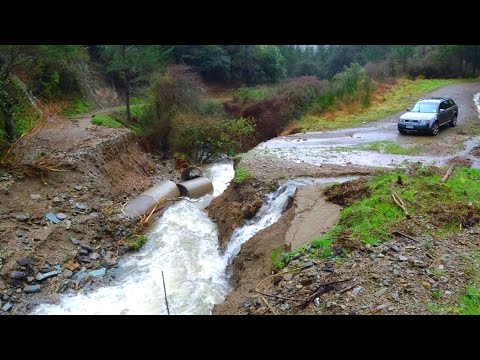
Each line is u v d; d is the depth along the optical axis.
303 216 10.04
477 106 25.69
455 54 40.47
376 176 11.77
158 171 20.88
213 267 10.80
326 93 28.28
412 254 7.79
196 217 13.83
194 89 26.59
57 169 14.16
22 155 14.00
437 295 6.73
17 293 9.44
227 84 42.84
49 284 9.91
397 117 23.98
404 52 41.78
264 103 31.92
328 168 14.16
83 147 16.55
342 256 7.98
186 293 9.59
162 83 24.78
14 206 11.96
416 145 17.45
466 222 8.91
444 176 11.04
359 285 7.13
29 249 10.55
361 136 19.84
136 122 25.48
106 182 15.52
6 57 17.86
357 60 48.72
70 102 26.95
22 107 19.28
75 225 12.09
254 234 10.76
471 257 7.75
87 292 9.80
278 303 7.14
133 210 13.78
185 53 40.16
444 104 19.83
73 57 27.03
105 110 27.17
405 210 9.12
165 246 12.07
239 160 15.60
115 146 18.41
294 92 30.70
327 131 21.72
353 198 10.64
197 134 22.27
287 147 17.86
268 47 44.50
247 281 8.91
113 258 11.35
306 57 53.75
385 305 6.61
